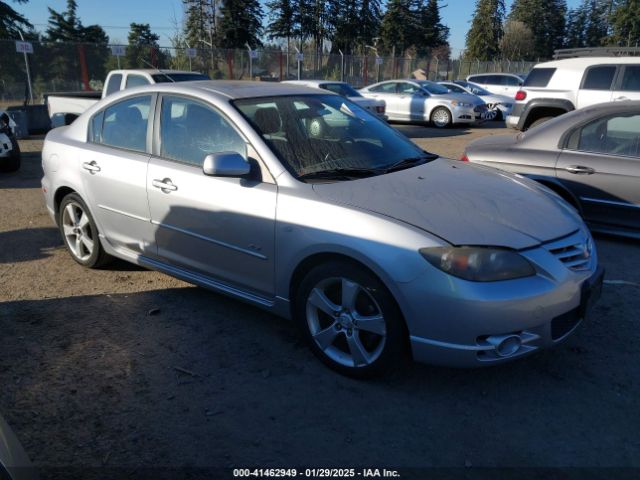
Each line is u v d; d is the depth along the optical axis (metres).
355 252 2.89
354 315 3.03
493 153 6.05
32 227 6.07
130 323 3.82
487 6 66.94
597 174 5.38
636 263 5.04
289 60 28.64
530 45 73.31
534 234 2.93
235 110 3.59
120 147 4.23
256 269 3.44
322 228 3.02
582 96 10.35
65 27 49.56
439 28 64.62
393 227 2.83
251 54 25.27
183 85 4.00
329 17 57.09
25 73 18.45
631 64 9.85
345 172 3.46
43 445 2.59
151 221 3.98
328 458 2.54
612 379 3.19
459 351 2.75
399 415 2.85
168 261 4.01
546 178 5.66
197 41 49.50
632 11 67.25
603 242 5.65
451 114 17.09
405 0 59.94
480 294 2.67
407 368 3.28
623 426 2.79
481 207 3.10
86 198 4.44
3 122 8.84
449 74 39.12
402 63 34.75
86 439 2.64
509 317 2.71
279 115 3.72
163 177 3.80
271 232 3.27
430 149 12.55
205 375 3.20
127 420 2.79
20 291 4.34
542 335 2.85
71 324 3.79
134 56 21.30
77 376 3.17
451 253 2.71
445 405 2.94
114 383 3.11
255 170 3.42
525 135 6.06
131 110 4.20
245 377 3.18
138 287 4.43
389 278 2.79
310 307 3.23
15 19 44.84
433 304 2.72
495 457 2.56
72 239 4.84
